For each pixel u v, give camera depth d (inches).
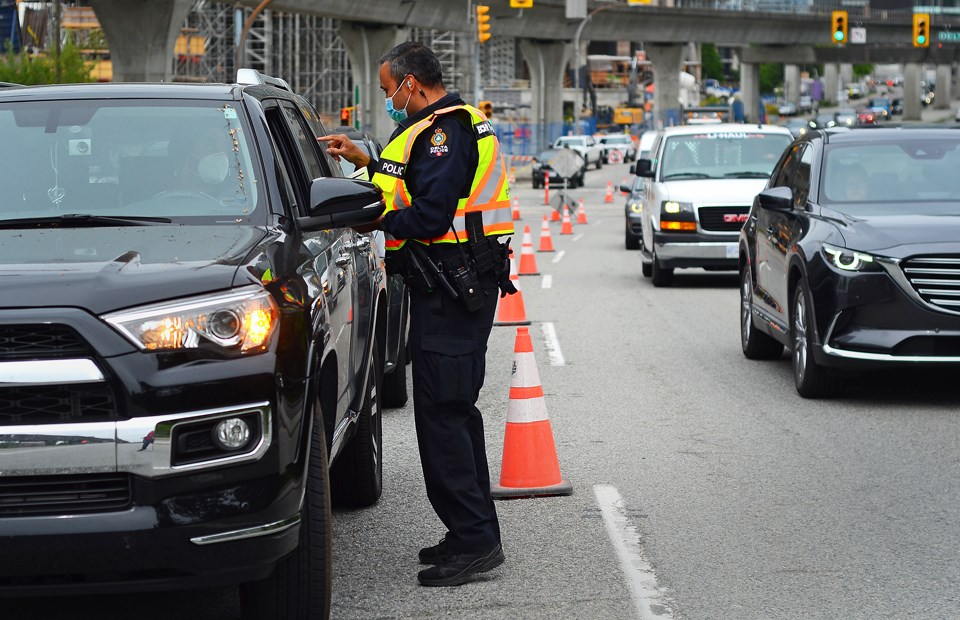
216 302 405.7
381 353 709.3
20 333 390.6
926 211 972.6
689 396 988.6
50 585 392.2
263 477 401.7
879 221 931.3
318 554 443.2
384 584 539.8
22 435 384.8
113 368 388.2
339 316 527.5
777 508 651.5
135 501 389.1
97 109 556.4
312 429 449.1
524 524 631.2
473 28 5137.8
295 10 5679.1
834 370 939.3
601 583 534.6
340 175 719.1
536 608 504.1
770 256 1073.5
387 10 6437.0
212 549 395.2
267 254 453.1
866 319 897.5
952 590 518.0
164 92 565.3
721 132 1953.7
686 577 540.7
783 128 1980.8
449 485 543.2
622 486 705.0
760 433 840.9
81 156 535.2
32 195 519.5
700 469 741.3
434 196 521.0
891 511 642.2
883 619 483.8
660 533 609.6
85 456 385.7
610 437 837.8
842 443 804.6
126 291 401.4
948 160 1043.3
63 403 388.8
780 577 538.0
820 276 917.2
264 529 402.0
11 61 4141.2
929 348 885.2
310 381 436.5
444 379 538.3
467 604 510.6
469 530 544.1
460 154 527.2
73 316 390.3
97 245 457.1
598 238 3058.6
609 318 1507.1
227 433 397.7
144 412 389.1
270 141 548.7
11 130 546.3
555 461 696.4
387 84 545.3
